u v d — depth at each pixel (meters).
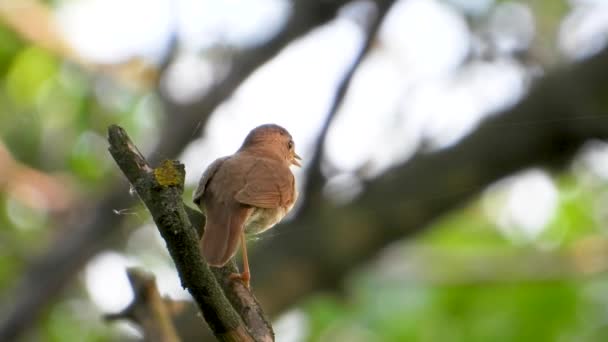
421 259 15.78
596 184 16.17
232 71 13.89
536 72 13.70
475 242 16.42
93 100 17.31
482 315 15.61
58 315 17.16
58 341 17.05
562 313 15.44
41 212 17.20
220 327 5.35
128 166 5.07
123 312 6.87
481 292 15.79
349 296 14.17
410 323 15.63
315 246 13.43
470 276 15.49
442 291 15.84
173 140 13.75
